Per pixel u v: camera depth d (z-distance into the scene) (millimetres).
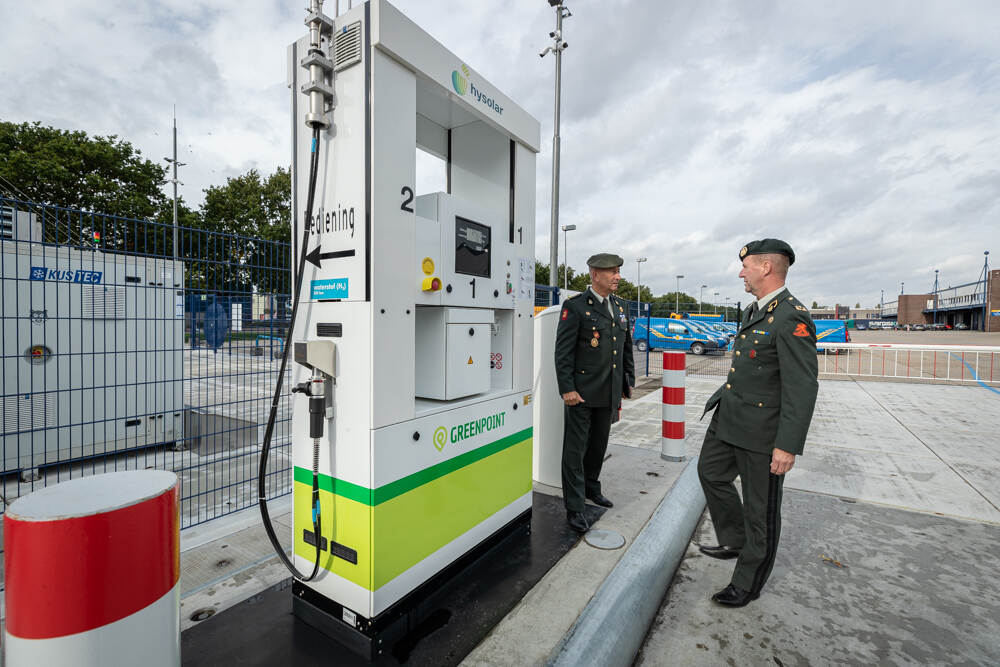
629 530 2596
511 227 2531
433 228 1884
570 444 2666
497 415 2303
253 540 2500
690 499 3074
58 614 906
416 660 1589
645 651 1819
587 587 2006
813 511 3092
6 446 3389
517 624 1759
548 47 8781
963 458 4199
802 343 1874
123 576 973
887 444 4660
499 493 2340
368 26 1581
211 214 26656
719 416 2277
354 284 1641
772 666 1720
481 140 2619
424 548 1854
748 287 2205
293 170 1876
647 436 4859
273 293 3557
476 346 2191
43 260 3535
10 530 914
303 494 1837
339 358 1690
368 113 1590
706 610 2082
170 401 4242
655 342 16016
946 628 1927
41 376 3525
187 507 3000
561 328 2697
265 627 1760
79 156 20094
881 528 2850
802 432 1835
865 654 1775
